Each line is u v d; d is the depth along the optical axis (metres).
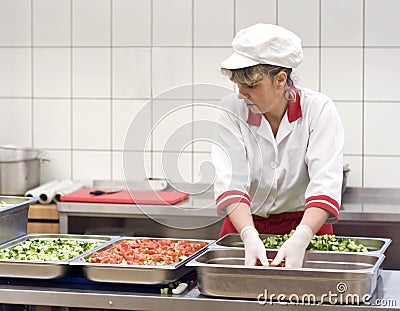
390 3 3.88
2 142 4.22
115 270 2.22
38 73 4.18
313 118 2.59
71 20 4.13
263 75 2.36
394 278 2.38
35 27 4.15
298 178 2.64
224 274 2.11
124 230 3.79
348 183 3.98
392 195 3.92
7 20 4.17
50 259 2.34
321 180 2.46
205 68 4.04
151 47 4.07
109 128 4.14
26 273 2.29
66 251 2.46
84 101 4.15
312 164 2.54
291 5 3.95
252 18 3.98
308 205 2.43
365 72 3.93
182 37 4.05
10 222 2.70
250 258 2.26
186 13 4.03
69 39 4.14
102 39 4.11
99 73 4.13
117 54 4.11
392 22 3.89
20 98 4.20
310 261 2.35
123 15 4.08
